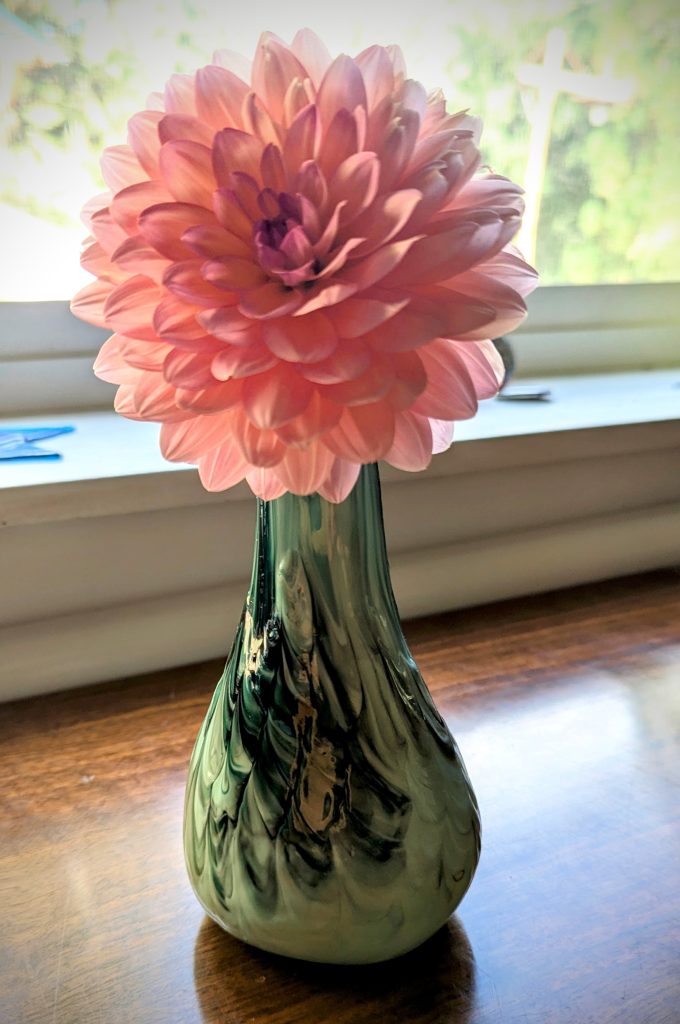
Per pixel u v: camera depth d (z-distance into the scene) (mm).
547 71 825
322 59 308
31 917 410
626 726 570
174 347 278
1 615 603
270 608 344
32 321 698
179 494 597
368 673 347
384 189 271
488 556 749
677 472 849
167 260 276
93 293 308
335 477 296
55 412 726
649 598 770
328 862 343
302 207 261
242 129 285
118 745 549
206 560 657
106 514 589
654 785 510
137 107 677
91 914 413
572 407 800
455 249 261
